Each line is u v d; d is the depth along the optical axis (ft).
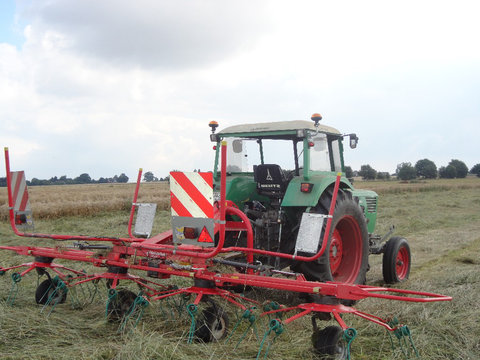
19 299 16.30
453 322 14.02
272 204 19.07
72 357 11.01
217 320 12.89
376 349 12.56
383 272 21.40
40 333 12.65
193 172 12.80
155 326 13.66
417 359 11.62
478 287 18.39
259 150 20.25
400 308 15.55
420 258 27.76
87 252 15.75
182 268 13.07
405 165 221.46
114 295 13.75
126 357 10.94
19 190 16.46
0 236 34.19
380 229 42.96
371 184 153.28
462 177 257.14
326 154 19.65
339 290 11.67
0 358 10.77
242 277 12.66
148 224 16.94
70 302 16.34
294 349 12.41
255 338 13.24
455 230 41.19
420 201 78.64
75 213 51.78
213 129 19.56
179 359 11.09
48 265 16.35
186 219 12.98
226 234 17.80
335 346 11.71
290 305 17.03
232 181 17.98
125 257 15.12
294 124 17.47
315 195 16.55
